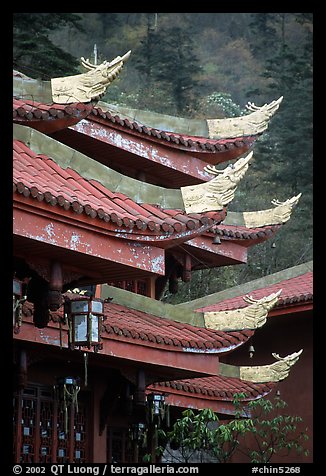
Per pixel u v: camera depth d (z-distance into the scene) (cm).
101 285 3397
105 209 2533
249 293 5031
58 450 3338
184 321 3572
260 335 4947
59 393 3269
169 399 3672
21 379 2973
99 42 11469
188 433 3547
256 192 8406
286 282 5028
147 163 3700
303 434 4338
